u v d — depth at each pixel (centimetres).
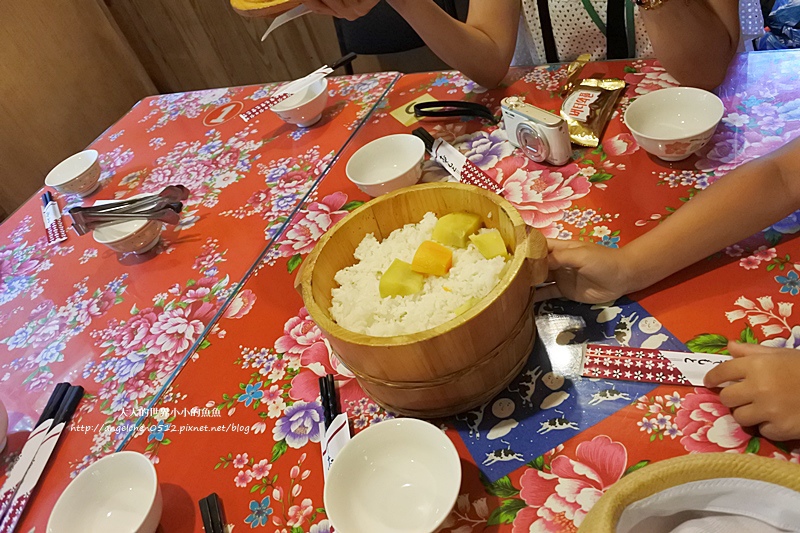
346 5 113
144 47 312
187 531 73
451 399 73
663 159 98
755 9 138
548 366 77
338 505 64
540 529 62
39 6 258
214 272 114
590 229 92
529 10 144
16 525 83
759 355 64
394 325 73
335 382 85
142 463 77
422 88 143
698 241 78
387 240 87
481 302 66
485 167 112
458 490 60
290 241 113
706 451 63
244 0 117
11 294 129
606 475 65
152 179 148
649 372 72
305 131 144
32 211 159
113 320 112
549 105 120
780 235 80
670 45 105
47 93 266
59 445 91
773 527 53
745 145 95
